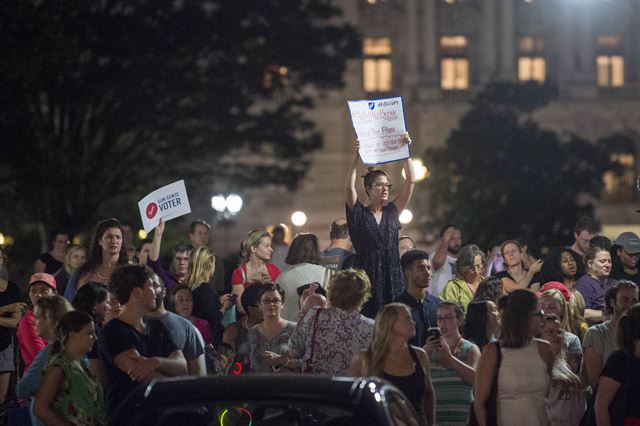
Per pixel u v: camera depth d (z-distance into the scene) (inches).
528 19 5187.0
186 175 3191.4
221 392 500.4
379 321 646.5
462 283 1021.8
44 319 712.4
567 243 3253.0
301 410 491.5
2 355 1013.2
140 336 640.4
